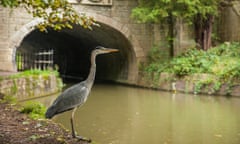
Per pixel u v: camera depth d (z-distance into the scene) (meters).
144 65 23.34
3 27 20.28
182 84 19.50
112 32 23.80
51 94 17.97
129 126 10.91
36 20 20.73
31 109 9.60
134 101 16.61
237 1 22.16
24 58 30.77
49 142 6.50
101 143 8.76
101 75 30.33
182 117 12.45
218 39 23.31
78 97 6.39
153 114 13.09
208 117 12.45
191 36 22.70
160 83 21.00
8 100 11.85
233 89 17.30
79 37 29.08
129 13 22.92
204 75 18.62
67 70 34.75
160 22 22.56
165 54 23.23
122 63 26.05
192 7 20.28
